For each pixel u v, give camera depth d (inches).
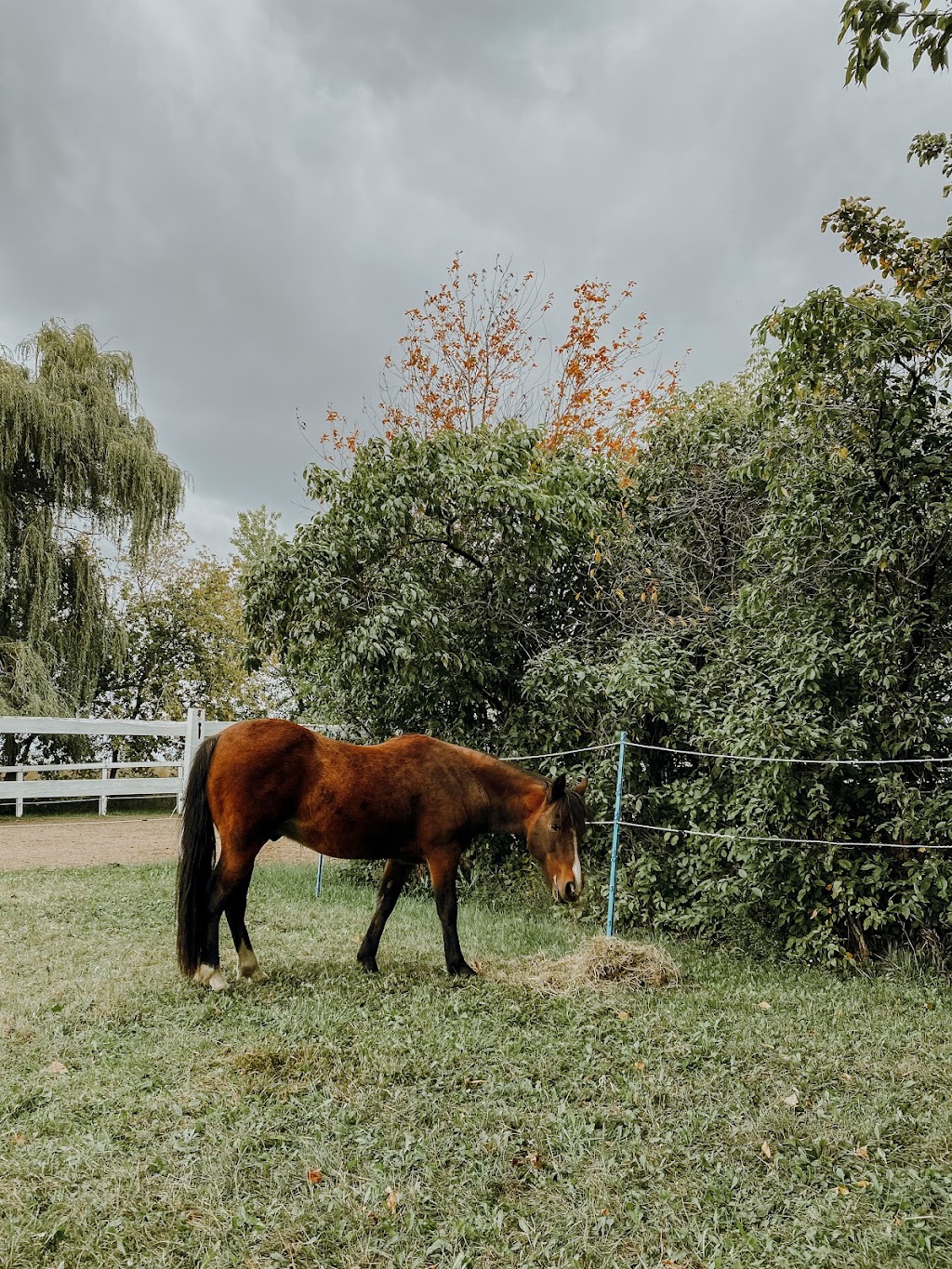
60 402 694.5
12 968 224.5
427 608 325.7
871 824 264.5
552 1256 108.4
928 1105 151.7
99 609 753.0
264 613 337.7
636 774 319.3
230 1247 107.9
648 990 216.8
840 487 262.4
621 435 573.6
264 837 218.1
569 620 381.4
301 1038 175.2
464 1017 188.2
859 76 148.9
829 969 249.8
